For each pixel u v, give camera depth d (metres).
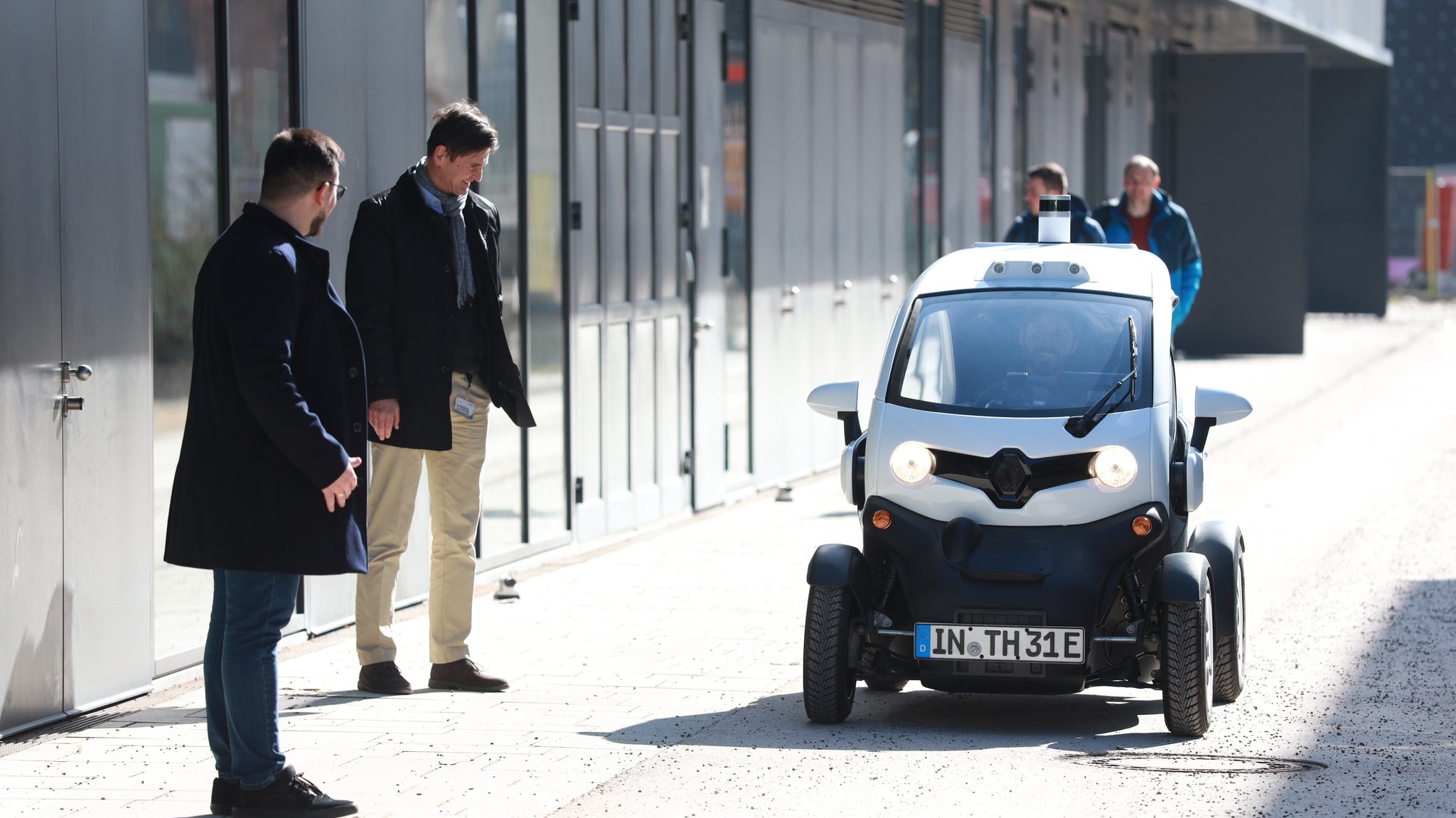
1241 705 18.98
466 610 19.75
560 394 28.44
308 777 15.93
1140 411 18.05
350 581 23.20
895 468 18.09
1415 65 122.62
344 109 22.53
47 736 17.44
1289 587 25.89
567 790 15.53
